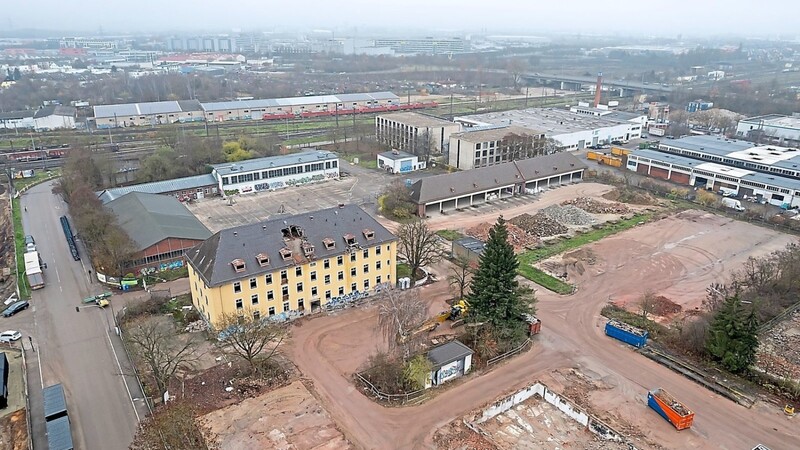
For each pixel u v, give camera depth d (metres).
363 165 160.38
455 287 85.00
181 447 47.25
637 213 120.38
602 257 97.44
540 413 57.72
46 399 56.81
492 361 66.25
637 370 64.94
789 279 83.25
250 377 62.12
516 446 52.66
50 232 108.69
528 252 99.56
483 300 68.81
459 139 154.25
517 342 68.94
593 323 75.50
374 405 58.34
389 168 153.62
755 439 53.53
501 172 131.88
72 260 95.38
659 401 56.81
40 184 141.75
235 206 123.31
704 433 54.28
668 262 95.25
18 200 128.75
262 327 64.69
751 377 62.91
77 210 100.38
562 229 110.31
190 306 78.38
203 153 145.62
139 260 88.69
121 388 61.06
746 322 63.22
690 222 115.06
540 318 76.75
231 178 129.62
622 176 150.38
